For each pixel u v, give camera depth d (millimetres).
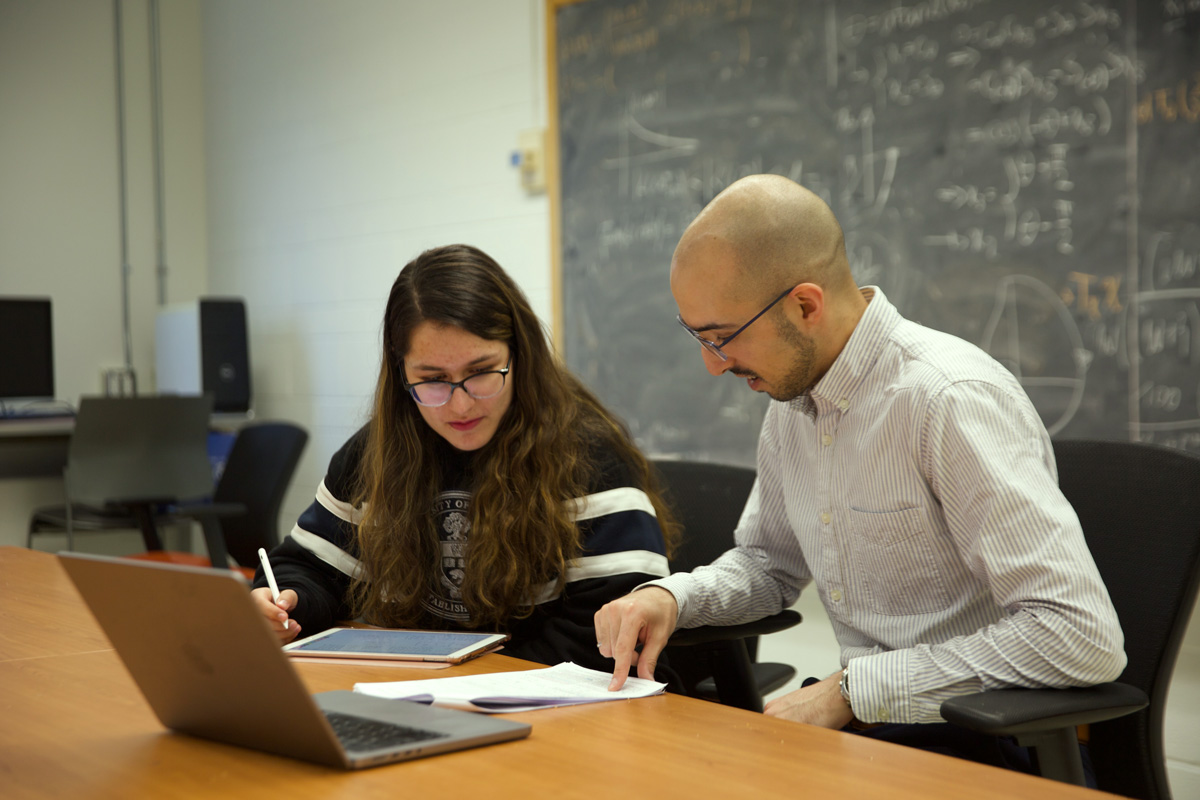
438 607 1436
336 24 4312
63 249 4605
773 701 1179
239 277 4879
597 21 3285
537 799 691
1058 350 2385
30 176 4516
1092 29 2295
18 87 4477
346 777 735
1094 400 2336
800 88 2807
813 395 1293
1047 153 2379
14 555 1898
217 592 697
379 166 4160
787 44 2828
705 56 3008
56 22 4574
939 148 2553
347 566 1483
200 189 5031
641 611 1154
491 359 1354
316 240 4461
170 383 4535
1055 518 1074
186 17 4988
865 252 2701
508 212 3668
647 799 693
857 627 1312
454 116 3840
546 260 3543
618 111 3242
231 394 4324
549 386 1432
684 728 871
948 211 2545
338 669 1110
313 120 4445
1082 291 2342
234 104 4855
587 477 1414
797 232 1172
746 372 1246
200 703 795
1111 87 2275
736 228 1163
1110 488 1248
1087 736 1224
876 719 1088
